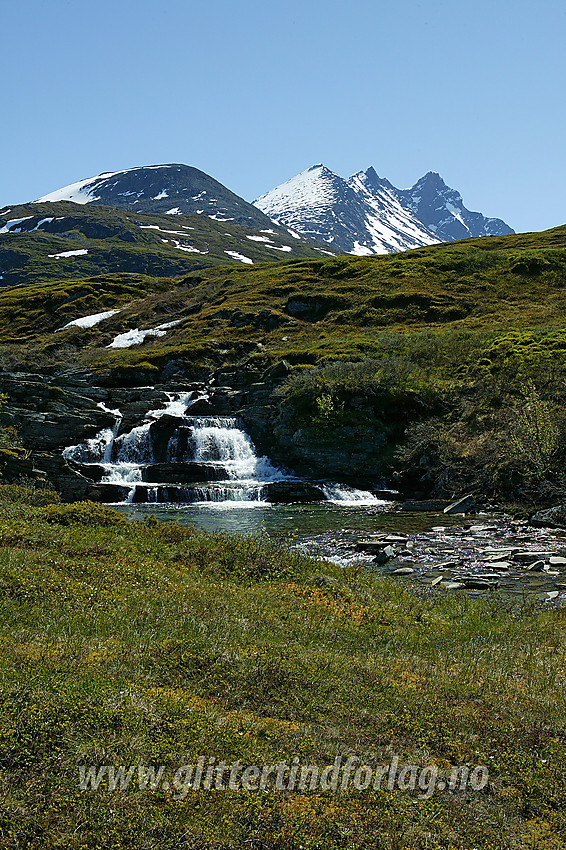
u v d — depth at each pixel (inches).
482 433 1838.1
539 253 3954.2
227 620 569.0
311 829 284.4
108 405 2420.0
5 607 538.0
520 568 979.3
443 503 1653.5
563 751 367.6
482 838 290.5
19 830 267.1
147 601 603.5
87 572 693.9
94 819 277.7
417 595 800.9
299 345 2960.1
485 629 639.1
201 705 383.6
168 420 2197.3
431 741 373.1
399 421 2058.3
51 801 285.0
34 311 4315.9
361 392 2098.9
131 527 1015.6
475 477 1704.0
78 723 339.9
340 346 2694.4
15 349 3427.7
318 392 2103.8
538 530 1294.3
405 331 3011.8
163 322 3816.4
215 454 2146.9
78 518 1024.2
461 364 2305.6
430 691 447.8
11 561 688.4
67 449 2106.3
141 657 444.5
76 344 3634.4
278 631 563.8
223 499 1836.9
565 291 3476.9
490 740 378.0
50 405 2239.2
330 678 452.8
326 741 360.2
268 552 895.7
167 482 1988.2
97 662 423.5
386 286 3671.3
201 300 4089.6
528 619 681.6
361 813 298.2
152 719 352.8
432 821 297.9
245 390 2427.4
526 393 1830.7
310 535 1291.8
